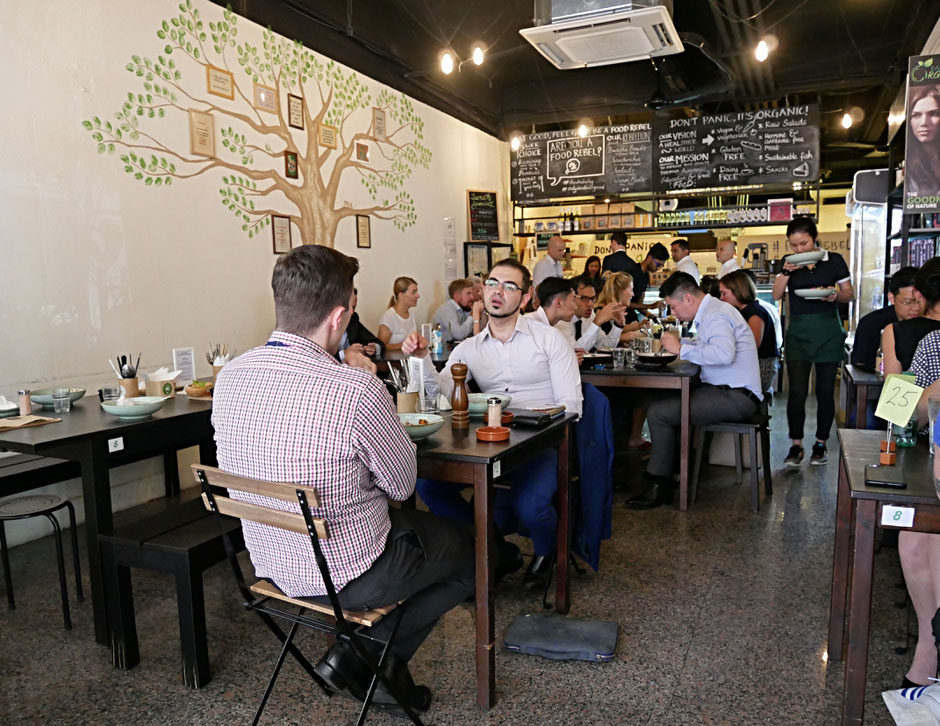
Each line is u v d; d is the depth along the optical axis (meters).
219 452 1.66
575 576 2.91
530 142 7.94
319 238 5.29
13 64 3.29
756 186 7.28
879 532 3.26
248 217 4.63
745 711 1.98
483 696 1.99
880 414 1.84
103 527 2.36
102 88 3.69
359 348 3.19
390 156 6.14
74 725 1.97
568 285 3.79
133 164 3.86
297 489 1.47
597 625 2.42
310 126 5.16
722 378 3.88
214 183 4.37
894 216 6.29
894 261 6.25
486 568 1.93
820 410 4.59
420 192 6.61
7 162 3.29
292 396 1.54
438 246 6.94
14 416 2.72
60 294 3.53
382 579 1.65
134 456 2.96
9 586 2.70
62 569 2.52
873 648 2.30
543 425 2.26
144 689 2.15
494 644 2.21
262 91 4.71
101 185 3.70
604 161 7.66
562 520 2.50
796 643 2.34
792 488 4.12
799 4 5.69
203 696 2.10
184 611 2.11
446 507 2.74
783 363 7.76
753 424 3.74
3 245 3.29
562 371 2.73
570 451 2.53
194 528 2.26
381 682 1.79
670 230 7.85
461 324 6.19
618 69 7.47
